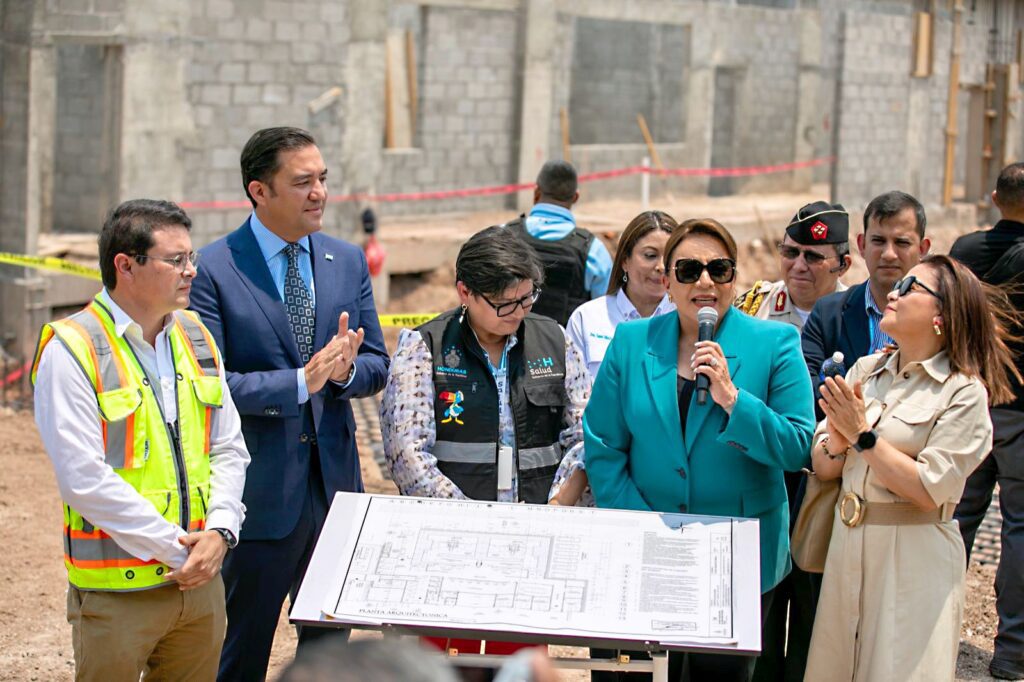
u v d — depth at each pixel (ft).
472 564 12.05
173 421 12.69
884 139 69.82
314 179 14.64
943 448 13.09
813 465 14.08
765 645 15.84
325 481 14.92
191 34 41.96
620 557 12.10
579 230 22.38
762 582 13.62
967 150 77.61
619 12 64.59
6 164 38.06
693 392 13.66
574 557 12.11
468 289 13.99
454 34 58.70
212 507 12.85
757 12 72.95
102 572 12.19
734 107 74.02
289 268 15.01
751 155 74.84
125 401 12.26
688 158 71.36
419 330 14.58
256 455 14.52
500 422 14.43
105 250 12.35
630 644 11.25
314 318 15.06
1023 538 17.76
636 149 69.10
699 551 12.15
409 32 63.41
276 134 14.57
